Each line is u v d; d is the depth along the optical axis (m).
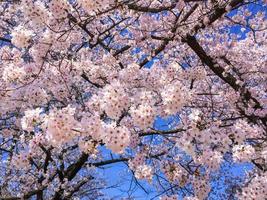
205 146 3.62
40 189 8.29
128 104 3.56
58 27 5.08
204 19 6.20
